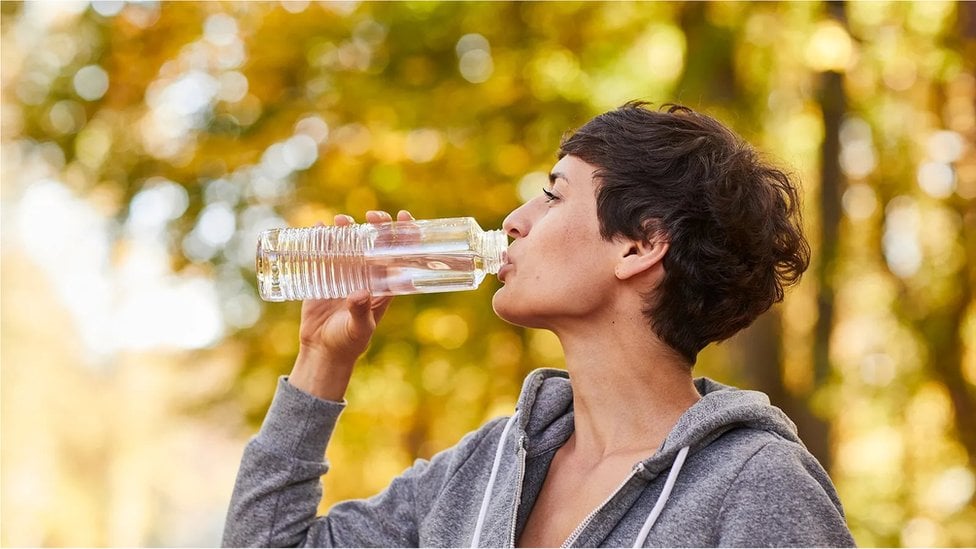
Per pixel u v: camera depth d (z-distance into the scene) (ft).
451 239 5.86
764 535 4.34
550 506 5.15
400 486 6.14
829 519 4.40
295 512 5.99
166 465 43.34
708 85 16.22
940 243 19.44
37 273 41.73
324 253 5.99
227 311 18.07
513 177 17.06
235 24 18.34
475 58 17.90
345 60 18.02
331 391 6.14
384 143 17.25
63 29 18.85
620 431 5.05
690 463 4.69
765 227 5.06
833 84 16.97
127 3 18.48
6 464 41.22
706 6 16.14
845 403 18.01
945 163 19.01
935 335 19.20
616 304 5.07
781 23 15.89
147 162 18.21
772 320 16.40
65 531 40.96
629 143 5.11
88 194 18.62
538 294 5.10
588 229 5.08
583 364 5.13
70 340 42.16
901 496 19.65
